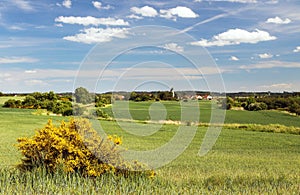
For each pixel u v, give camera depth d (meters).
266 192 10.08
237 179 11.70
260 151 24.06
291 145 27.67
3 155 17.38
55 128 11.32
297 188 10.80
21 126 37.38
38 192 8.93
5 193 8.66
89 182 9.81
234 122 44.75
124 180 10.23
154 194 9.33
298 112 55.06
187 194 9.36
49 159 11.05
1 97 75.12
